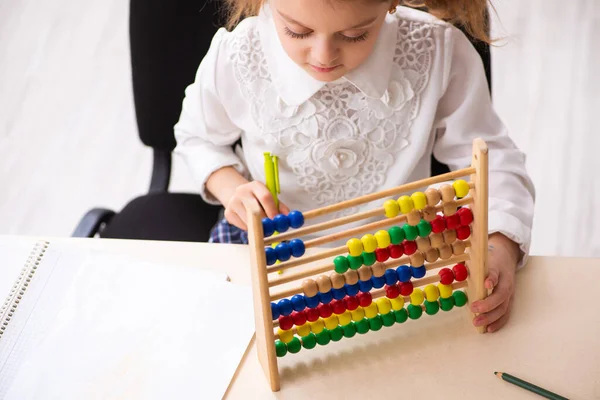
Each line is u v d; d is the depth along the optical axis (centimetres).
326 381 86
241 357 89
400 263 90
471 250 90
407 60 116
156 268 101
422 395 84
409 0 117
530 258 103
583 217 218
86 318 94
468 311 95
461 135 121
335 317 90
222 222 139
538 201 224
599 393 83
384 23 114
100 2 308
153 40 140
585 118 246
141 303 96
